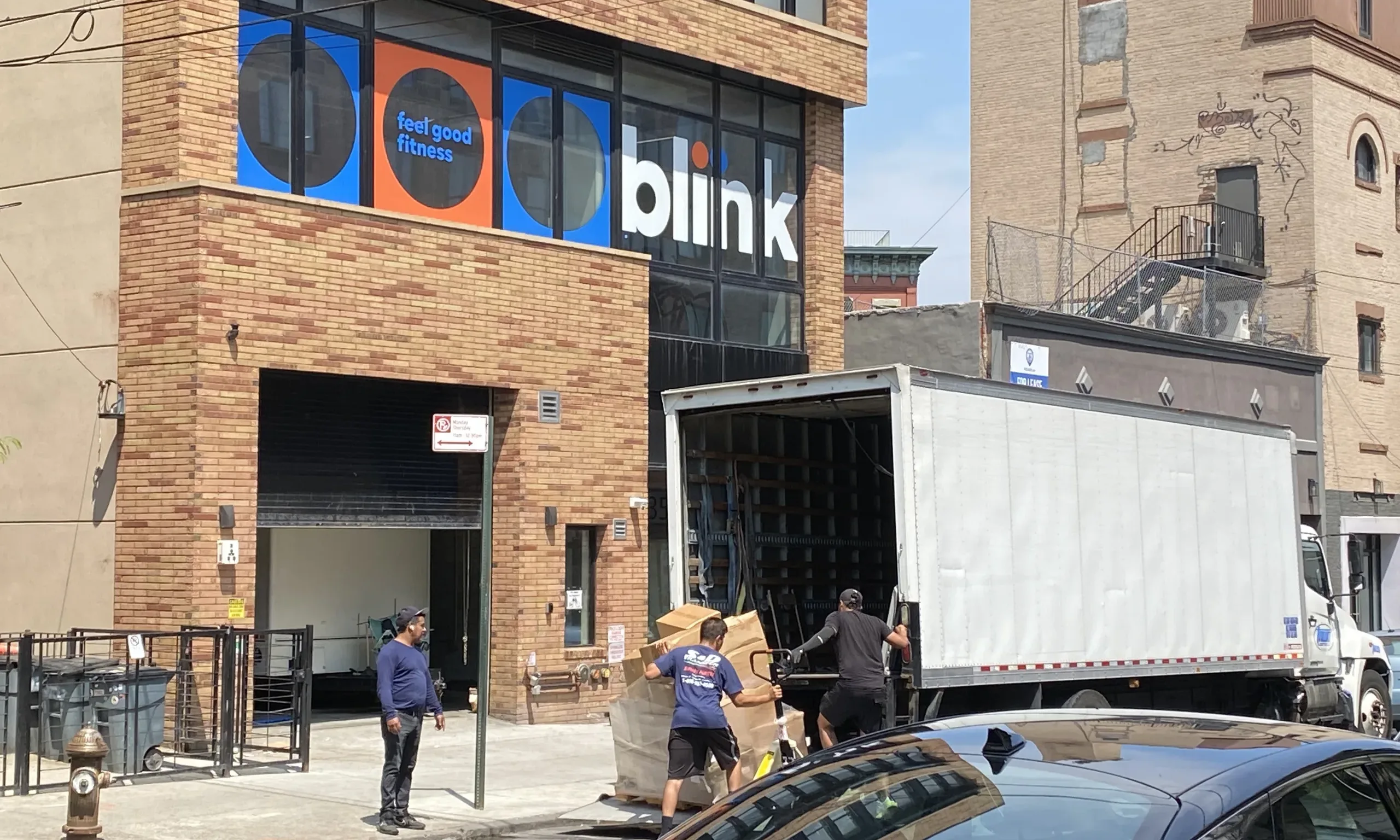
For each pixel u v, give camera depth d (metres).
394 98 18.80
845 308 34.31
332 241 17.47
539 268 19.61
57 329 17.42
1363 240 35.41
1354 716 19.19
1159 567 15.12
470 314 18.78
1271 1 34.59
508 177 20.05
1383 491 35.56
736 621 12.76
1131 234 36.44
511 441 19.39
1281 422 32.16
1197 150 35.66
